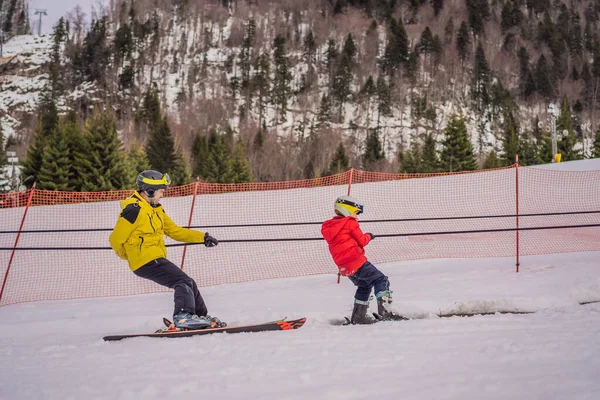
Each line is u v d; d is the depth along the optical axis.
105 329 5.34
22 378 3.00
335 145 72.19
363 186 20.19
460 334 3.59
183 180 48.91
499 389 2.15
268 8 155.50
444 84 118.00
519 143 64.69
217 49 135.12
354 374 2.60
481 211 14.74
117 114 109.56
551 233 11.25
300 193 19.56
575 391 2.05
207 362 3.13
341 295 6.45
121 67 123.19
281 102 108.38
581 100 121.00
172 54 131.12
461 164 52.97
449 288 5.98
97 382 2.75
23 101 108.25
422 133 103.00
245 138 85.19
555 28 153.00
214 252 12.02
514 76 130.62
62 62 123.69
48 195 25.53
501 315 4.39
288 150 68.50
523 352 2.87
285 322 4.46
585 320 3.88
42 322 5.81
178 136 66.31
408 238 11.98
